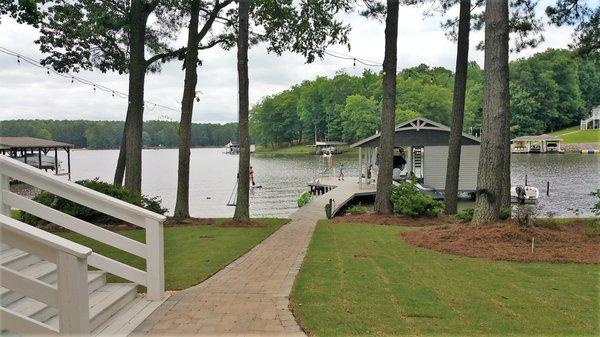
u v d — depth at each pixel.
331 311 4.79
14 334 3.62
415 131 24.55
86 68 16.19
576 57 14.49
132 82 14.16
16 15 10.33
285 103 103.94
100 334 4.24
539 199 25.67
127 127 15.22
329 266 7.04
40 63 15.28
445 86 75.94
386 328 4.31
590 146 70.25
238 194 13.93
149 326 4.44
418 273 6.50
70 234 10.32
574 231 9.22
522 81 78.19
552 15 13.32
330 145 86.12
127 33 15.93
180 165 14.25
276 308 4.92
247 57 13.65
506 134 9.36
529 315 4.70
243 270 6.95
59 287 3.45
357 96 78.25
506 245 8.12
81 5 13.87
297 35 14.48
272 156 91.38
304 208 19.28
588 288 5.70
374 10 14.80
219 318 4.63
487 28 9.30
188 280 6.25
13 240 3.46
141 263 7.23
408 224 13.57
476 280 6.09
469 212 11.54
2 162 5.38
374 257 7.75
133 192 12.82
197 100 16.02
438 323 4.45
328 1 13.82
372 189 25.30
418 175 28.08
